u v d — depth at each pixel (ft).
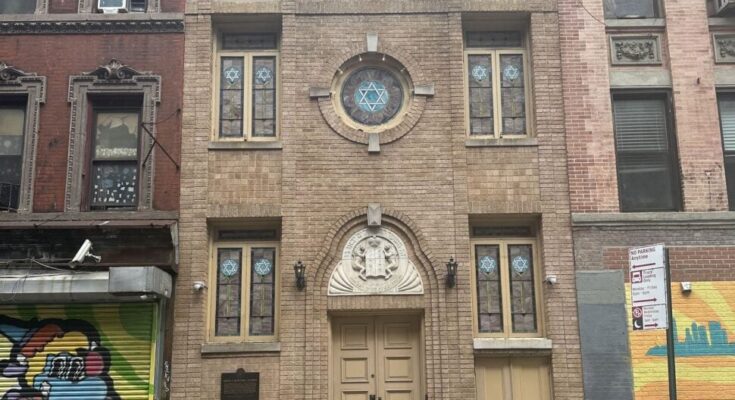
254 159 41.52
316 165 41.45
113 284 36.24
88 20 42.37
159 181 40.86
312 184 41.19
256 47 43.83
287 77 42.45
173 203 40.63
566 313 39.68
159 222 39.91
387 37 43.09
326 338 39.60
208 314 40.34
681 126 41.88
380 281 40.27
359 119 42.73
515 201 41.09
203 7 42.93
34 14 42.50
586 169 41.32
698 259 40.06
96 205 41.14
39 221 39.91
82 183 40.88
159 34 42.60
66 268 38.68
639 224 40.50
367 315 40.83
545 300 40.14
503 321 40.45
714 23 43.32
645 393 38.58
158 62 42.24
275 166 41.47
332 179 41.27
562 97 42.27
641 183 42.06
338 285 40.16
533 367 39.75
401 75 43.29
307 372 38.83
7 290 36.96
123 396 37.81
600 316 39.50
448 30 43.14
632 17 43.80
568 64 42.60
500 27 43.96
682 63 42.65
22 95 41.96
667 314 25.82
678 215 40.50
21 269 38.65
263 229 41.73
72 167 40.88
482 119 42.98
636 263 26.99
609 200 40.91
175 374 38.81
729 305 39.47
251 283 40.96
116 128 42.24
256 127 42.78
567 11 43.27
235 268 41.14
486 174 41.47
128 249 39.42
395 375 40.14
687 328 39.22
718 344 39.01
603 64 42.60
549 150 41.65
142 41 42.47
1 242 39.04
